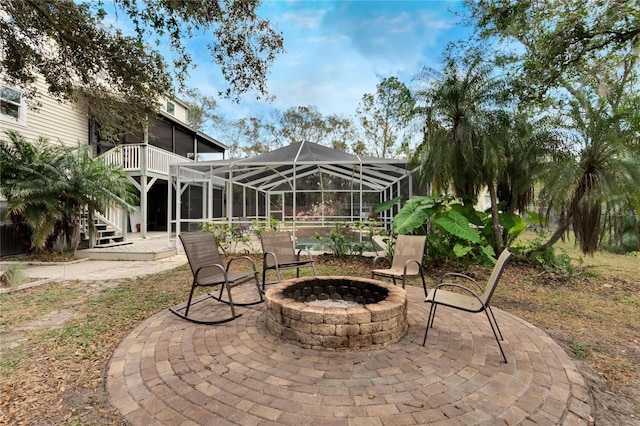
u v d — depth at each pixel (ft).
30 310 13.24
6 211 23.76
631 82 26.13
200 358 8.75
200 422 6.17
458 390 7.23
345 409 6.52
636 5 19.30
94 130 38.19
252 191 45.24
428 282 18.61
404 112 23.00
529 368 8.30
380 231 24.93
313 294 12.77
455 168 20.77
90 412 6.56
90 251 26.99
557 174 19.33
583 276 19.89
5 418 6.35
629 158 18.43
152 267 23.44
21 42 16.66
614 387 7.71
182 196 33.88
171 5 14.83
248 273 13.83
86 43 16.06
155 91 18.78
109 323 11.63
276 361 8.57
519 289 17.10
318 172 35.50
